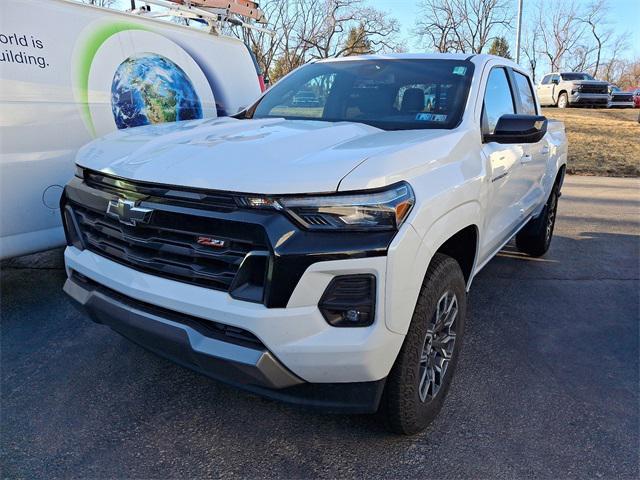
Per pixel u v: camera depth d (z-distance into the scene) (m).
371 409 2.12
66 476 2.23
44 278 4.50
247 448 2.44
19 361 3.17
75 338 3.47
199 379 3.02
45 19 3.75
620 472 2.35
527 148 4.00
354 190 1.94
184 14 5.63
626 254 5.91
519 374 3.18
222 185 2.00
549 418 2.73
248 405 2.78
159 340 2.19
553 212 5.66
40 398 2.79
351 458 2.39
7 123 3.52
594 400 2.92
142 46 4.52
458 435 2.57
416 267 2.08
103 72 4.15
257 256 1.97
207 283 2.11
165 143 2.49
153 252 2.26
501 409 2.80
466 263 2.95
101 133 4.12
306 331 1.94
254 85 5.80
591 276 5.10
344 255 1.91
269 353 1.96
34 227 3.76
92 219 2.56
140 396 2.84
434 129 2.86
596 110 26.03
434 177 2.30
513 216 3.96
